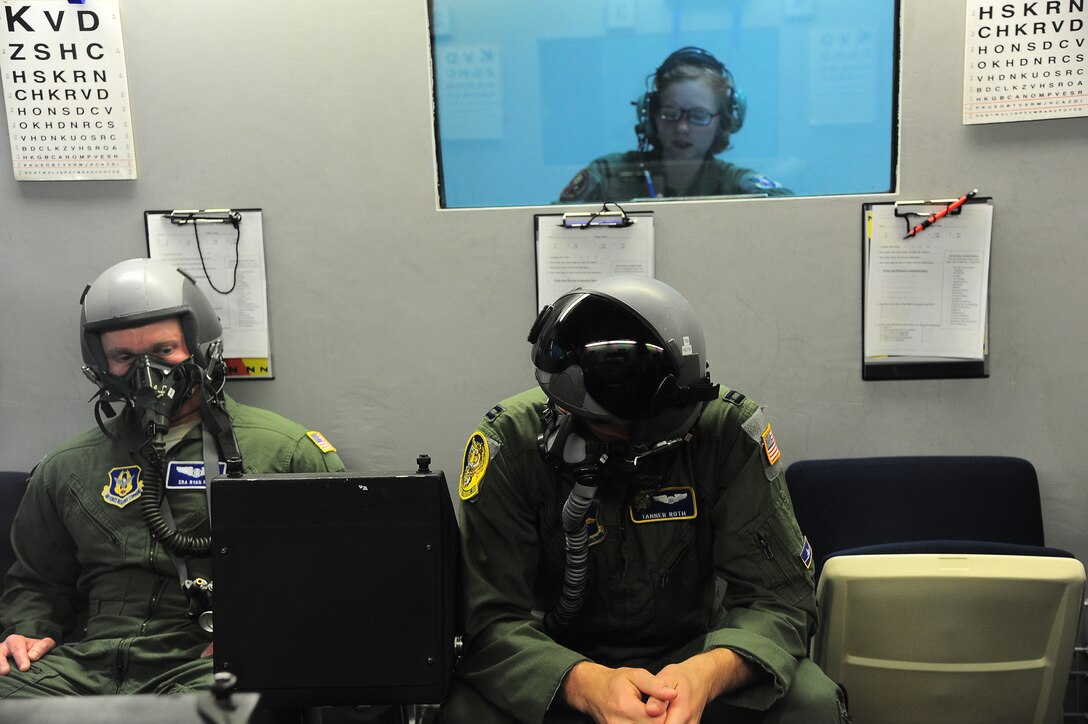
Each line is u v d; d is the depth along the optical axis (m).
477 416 1.85
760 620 1.27
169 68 1.77
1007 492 1.66
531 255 1.80
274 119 1.78
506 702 1.20
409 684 1.09
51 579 1.55
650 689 1.11
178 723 0.59
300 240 1.81
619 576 1.34
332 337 1.84
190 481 1.46
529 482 1.34
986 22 1.67
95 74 1.77
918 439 1.79
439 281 1.82
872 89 1.73
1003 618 1.27
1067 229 1.71
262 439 1.53
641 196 1.80
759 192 1.78
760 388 1.80
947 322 1.75
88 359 1.50
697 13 1.74
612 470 1.21
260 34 1.76
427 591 1.08
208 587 1.34
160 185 1.81
